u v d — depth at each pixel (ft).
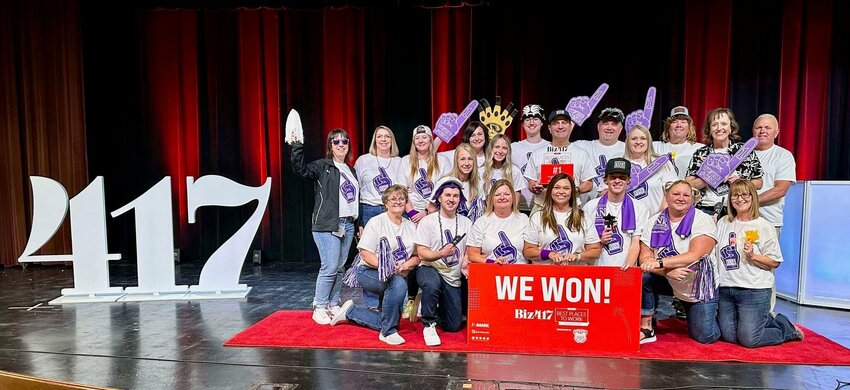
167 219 13.89
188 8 18.97
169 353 9.53
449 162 12.84
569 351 9.51
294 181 19.79
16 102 18.85
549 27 18.39
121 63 19.89
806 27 17.43
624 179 10.07
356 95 19.21
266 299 13.83
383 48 19.04
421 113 19.10
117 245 20.35
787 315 12.14
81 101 19.19
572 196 10.26
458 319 10.67
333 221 11.43
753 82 17.75
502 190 10.34
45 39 18.86
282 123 19.60
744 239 9.66
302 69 19.38
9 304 13.29
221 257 14.17
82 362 9.11
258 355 9.41
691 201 9.86
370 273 10.56
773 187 11.47
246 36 19.45
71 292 13.67
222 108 19.76
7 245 19.15
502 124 14.44
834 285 12.67
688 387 7.98
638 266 9.91
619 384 8.10
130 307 12.91
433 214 10.53
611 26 18.19
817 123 17.62
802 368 8.75
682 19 17.93
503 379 8.29
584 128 18.65
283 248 20.03
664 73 18.08
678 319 11.78
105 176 20.18
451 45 18.84
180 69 19.85
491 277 9.77
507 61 18.65
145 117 20.04
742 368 8.76
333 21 19.13
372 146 12.94
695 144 12.55
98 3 19.38
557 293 9.61
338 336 10.42
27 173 19.13
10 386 5.54
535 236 10.34
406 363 8.99
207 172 20.07
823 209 12.75
